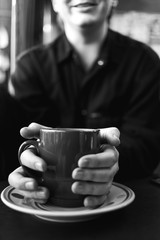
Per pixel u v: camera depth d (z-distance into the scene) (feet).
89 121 3.74
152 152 2.98
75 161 1.36
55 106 3.98
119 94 3.83
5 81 4.94
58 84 3.94
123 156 2.40
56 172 1.37
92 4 3.45
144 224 1.32
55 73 3.97
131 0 5.00
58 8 3.88
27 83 3.96
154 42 5.13
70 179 1.36
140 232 1.24
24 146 1.48
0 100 2.98
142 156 2.60
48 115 3.88
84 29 3.64
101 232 1.23
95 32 3.74
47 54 4.09
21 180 1.37
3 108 2.94
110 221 1.35
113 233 1.23
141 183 2.04
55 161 1.37
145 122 3.59
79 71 3.96
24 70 4.03
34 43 4.75
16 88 3.96
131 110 3.74
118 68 3.86
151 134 3.10
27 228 1.27
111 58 3.87
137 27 5.11
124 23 5.05
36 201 1.43
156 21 5.08
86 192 1.33
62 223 1.32
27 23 4.66
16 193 1.55
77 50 3.96
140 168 2.53
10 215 1.42
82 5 3.45
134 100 3.77
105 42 3.99
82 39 3.82
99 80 3.84
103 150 1.47
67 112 3.92
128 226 1.30
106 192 1.38
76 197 1.38
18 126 3.08
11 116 3.01
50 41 4.70
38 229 1.26
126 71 3.87
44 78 3.99
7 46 5.01
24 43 4.73
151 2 5.03
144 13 5.06
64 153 1.36
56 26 4.74
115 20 5.01
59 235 1.21
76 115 3.88
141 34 5.12
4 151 2.70
